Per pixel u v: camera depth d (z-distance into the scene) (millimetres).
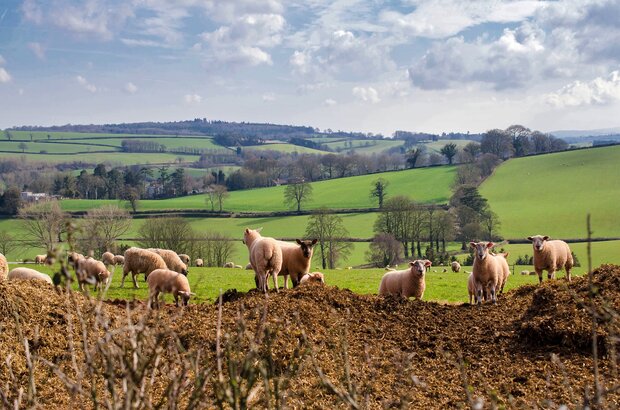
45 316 12586
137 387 4105
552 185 107875
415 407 9328
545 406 8852
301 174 144375
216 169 182875
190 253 65875
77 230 3932
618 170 110125
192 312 14797
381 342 13555
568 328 12297
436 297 28453
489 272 18469
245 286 31344
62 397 9211
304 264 20703
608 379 10062
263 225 97625
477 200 84438
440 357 12633
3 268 18750
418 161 144000
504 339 13250
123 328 4141
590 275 3896
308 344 5324
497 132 136500
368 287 33625
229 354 4297
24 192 117250
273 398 7590
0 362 10383
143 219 100125
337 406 8102
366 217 99188
